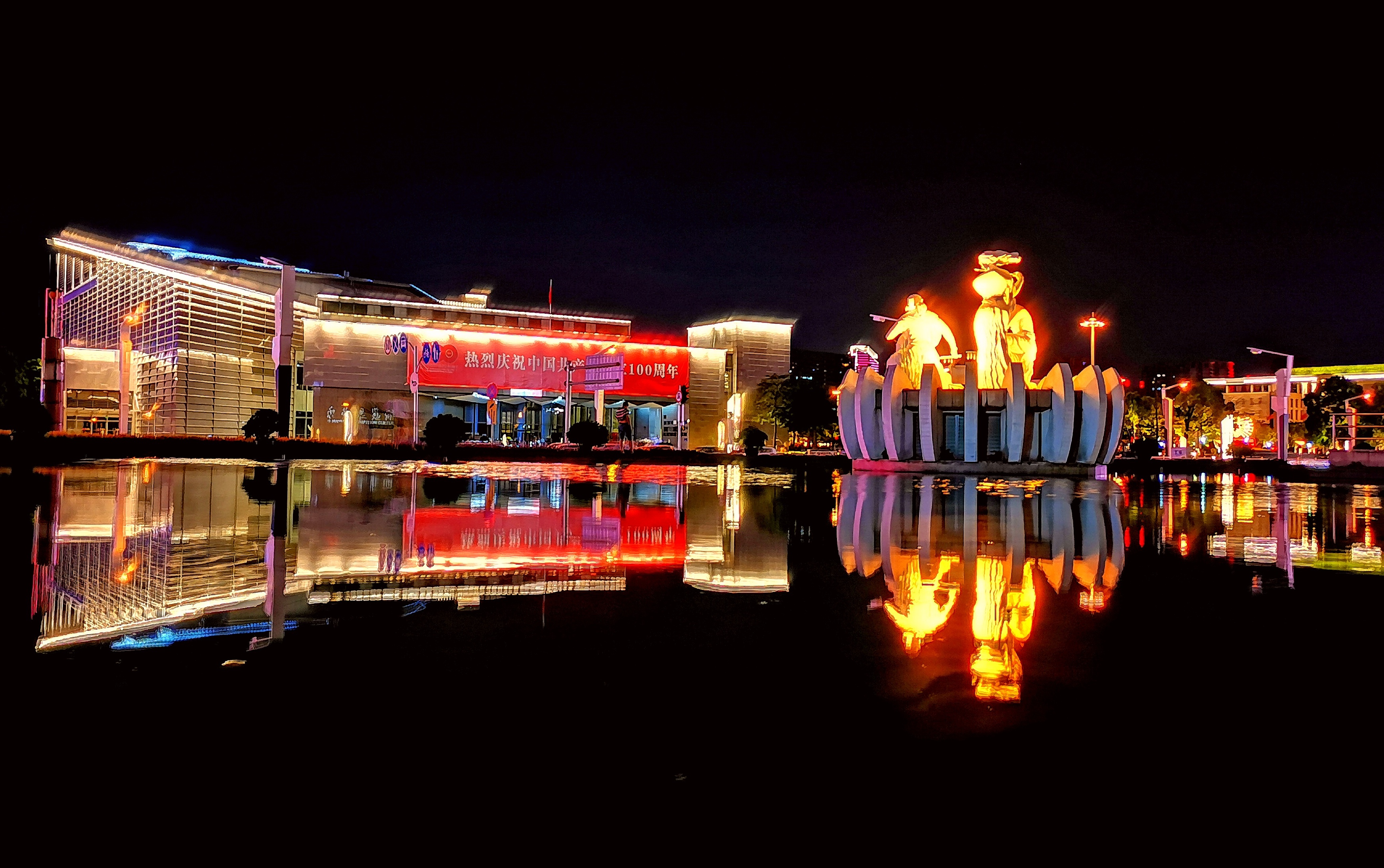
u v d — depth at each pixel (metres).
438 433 51.47
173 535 13.16
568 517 16.83
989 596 8.80
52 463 36.41
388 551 11.62
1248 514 19.75
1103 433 41.41
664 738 4.55
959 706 5.17
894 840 3.44
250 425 50.69
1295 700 5.34
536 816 3.60
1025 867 3.24
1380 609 8.22
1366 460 60.31
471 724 4.71
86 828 3.41
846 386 48.59
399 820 3.53
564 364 93.44
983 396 42.97
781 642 6.71
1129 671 5.96
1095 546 13.09
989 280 44.59
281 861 3.17
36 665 5.74
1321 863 3.28
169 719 4.71
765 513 18.47
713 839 3.42
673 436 100.25
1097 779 4.09
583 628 7.11
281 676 5.57
